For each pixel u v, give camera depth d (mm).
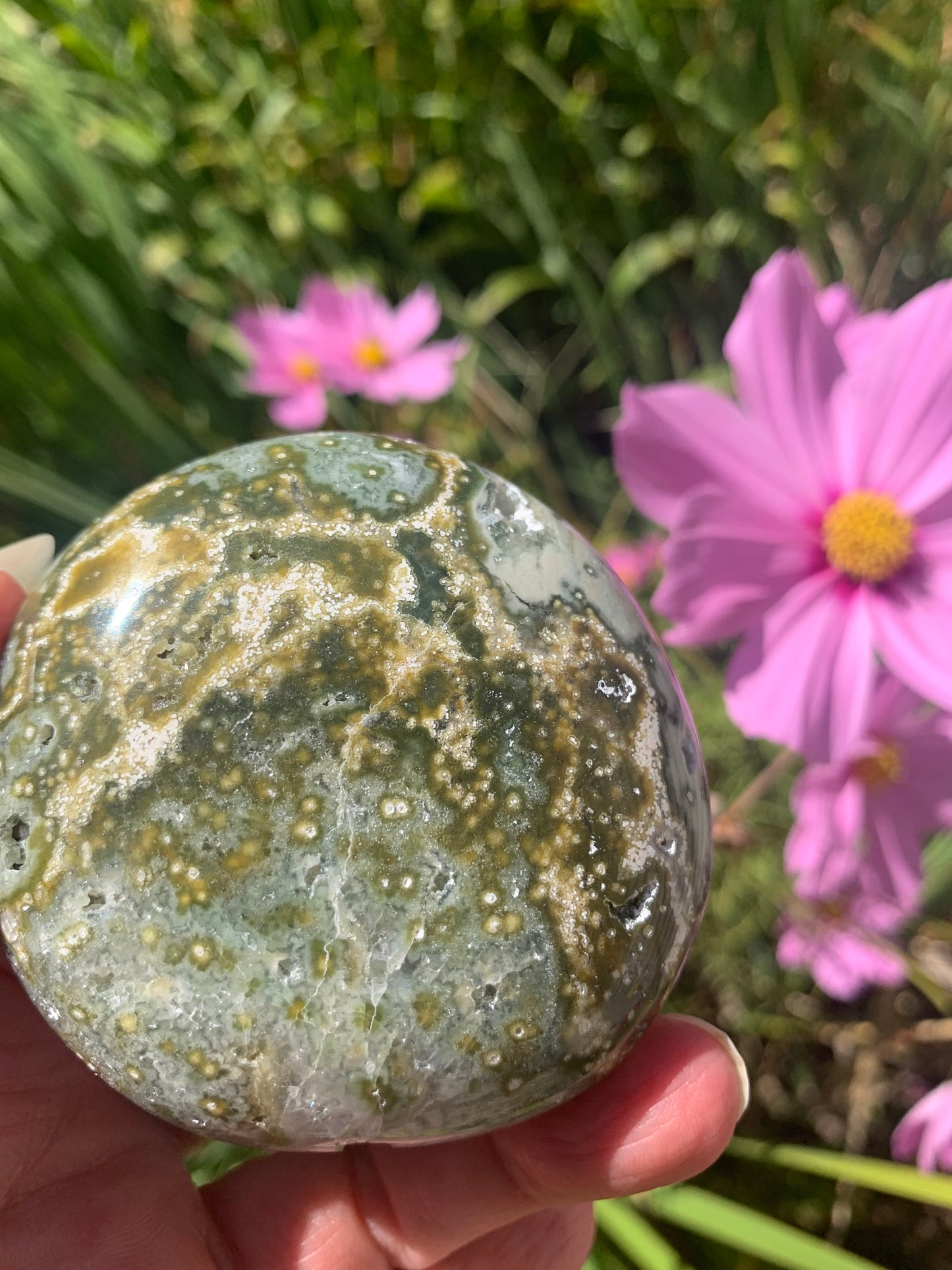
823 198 243
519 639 98
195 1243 117
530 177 235
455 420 254
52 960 92
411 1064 89
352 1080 89
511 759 93
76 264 246
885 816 146
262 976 88
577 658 100
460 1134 95
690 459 124
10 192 243
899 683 140
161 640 96
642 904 95
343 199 271
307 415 212
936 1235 188
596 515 261
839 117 238
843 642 124
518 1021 90
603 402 277
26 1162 117
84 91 247
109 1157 122
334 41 250
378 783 91
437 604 98
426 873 90
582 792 94
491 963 89
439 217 282
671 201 270
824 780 146
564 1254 141
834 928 169
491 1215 119
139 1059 91
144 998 90
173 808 90
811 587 126
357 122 259
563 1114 110
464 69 252
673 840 98
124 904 90
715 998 209
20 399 260
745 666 125
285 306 269
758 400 123
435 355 217
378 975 89
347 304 221
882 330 132
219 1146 172
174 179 259
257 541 101
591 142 245
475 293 290
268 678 93
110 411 257
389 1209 121
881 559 122
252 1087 90
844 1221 182
